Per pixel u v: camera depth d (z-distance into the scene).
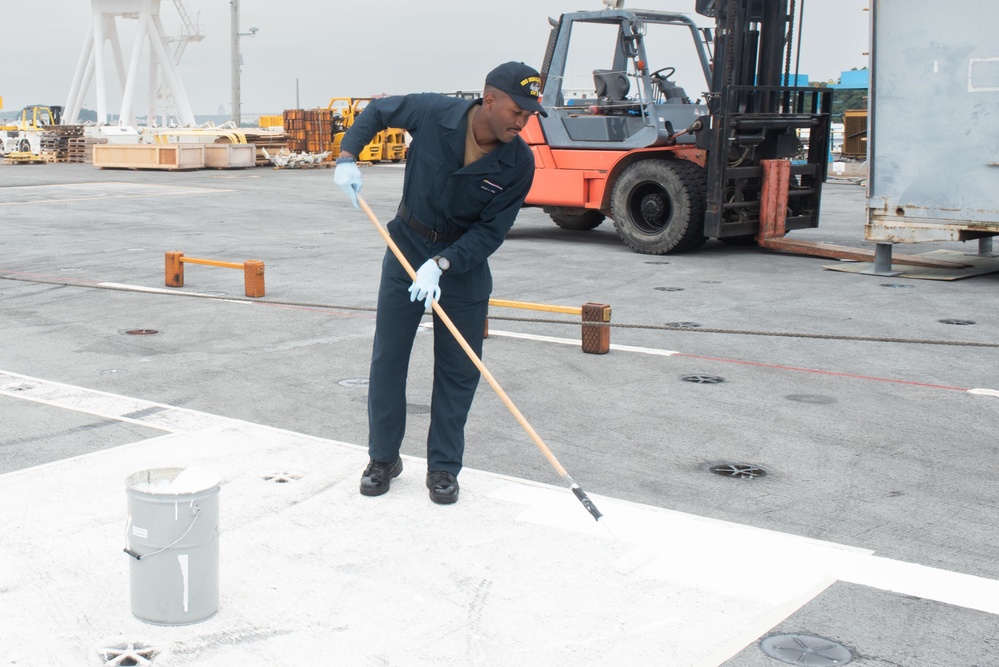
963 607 3.32
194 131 34.00
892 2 10.09
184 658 2.86
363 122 4.01
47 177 26.69
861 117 27.91
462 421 4.16
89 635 2.98
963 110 9.87
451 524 3.89
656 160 12.39
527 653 2.94
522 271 10.98
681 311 8.67
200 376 6.33
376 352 4.16
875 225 10.59
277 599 3.24
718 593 3.36
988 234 10.31
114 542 3.65
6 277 9.80
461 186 3.87
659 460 4.83
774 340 7.61
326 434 5.15
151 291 9.03
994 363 6.94
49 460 4.65
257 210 18.09
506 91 3.68
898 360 7.00
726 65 11.50
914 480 4.60
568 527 3.88
